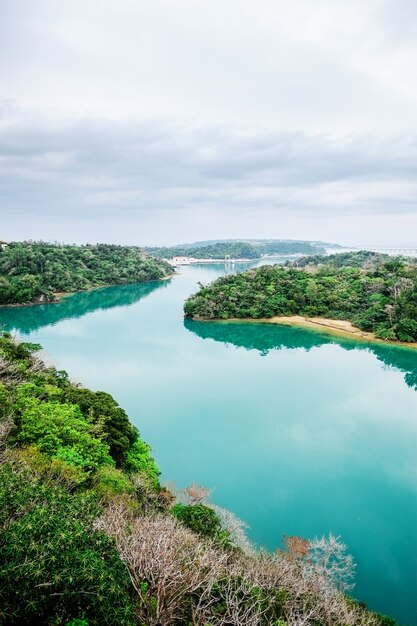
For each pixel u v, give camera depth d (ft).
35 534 34.12
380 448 124.88
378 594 72.59
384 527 90.02
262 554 64.85
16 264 431.02
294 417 144.77
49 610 32.35
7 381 105.19
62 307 363.15
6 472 45.68
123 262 574.15
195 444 124.36
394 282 305.94
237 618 41.55
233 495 100.17
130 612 34.91
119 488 70.79
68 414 85.97
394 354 226.17
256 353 227.81
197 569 46.11
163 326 290.97
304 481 107.04
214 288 338.95
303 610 47.60
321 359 217.36
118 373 188.14
